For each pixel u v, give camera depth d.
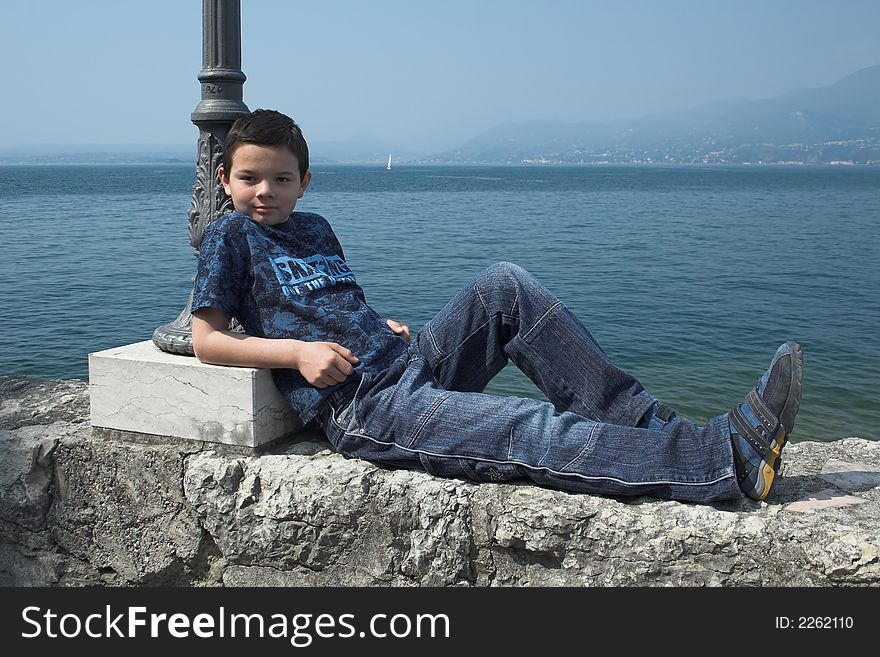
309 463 2.39
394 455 2.34
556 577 2.20
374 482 2.31
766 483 2.14
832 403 10.27
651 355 13.15
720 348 13.77
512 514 2.19
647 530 2.09
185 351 2.57
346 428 2.38
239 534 2.43
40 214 49.00
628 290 20.42
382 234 37.16
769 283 21.95
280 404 2.53
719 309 17.70
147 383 2.51
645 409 2.40
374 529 2.32
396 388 2.36
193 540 2.50
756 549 2.03
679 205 67.12
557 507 2.16
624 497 2.20
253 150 2.47
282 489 2.37
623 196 85.31
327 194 88.38
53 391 3.13
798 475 2.45
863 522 2.07
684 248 31.42
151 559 2.56
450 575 2.27
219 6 2.72
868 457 2.64
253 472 2.40
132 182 125.38
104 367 2.55
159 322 15.64
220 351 2.39
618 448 2.19
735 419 2.17
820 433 9.08
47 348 13.50
